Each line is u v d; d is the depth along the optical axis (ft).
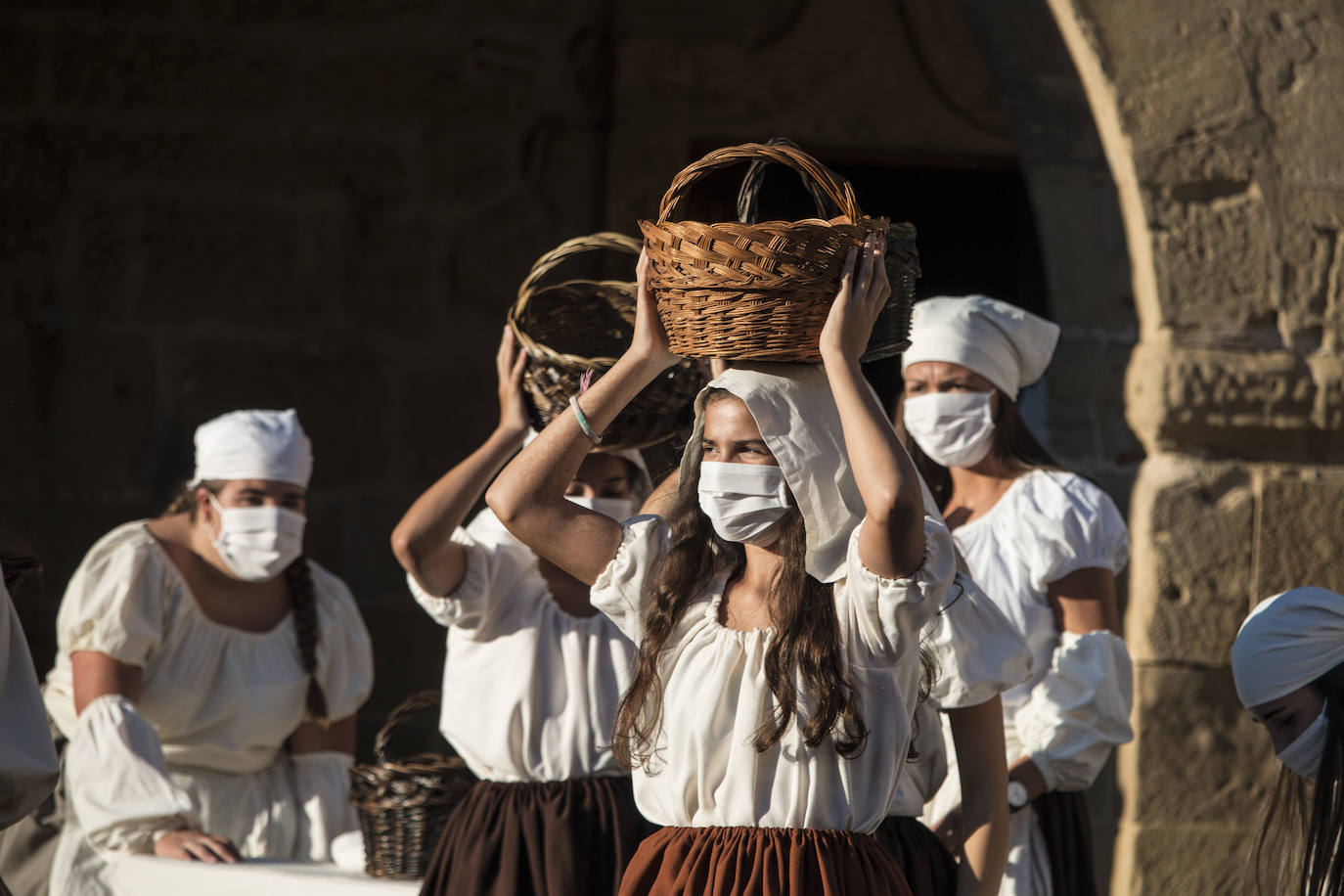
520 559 32.12
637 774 23.49
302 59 62.08
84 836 37.55
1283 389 41.75
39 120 60.34
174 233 61.00
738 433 22.44
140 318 60.64
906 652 22.13
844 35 65.05
